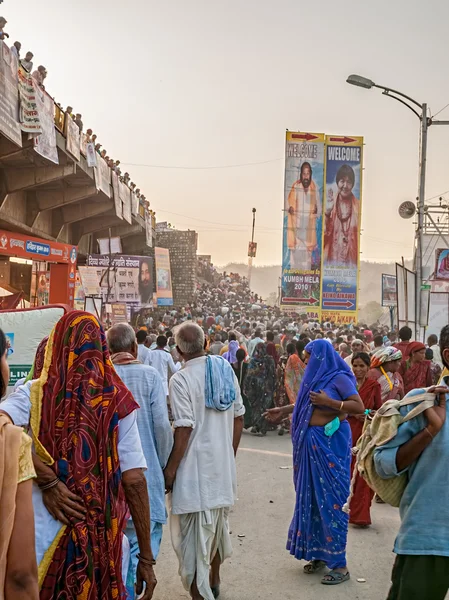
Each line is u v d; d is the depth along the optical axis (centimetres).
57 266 1778
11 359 398
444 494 288
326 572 470
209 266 6550
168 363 914
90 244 2981
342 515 453
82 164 1792
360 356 627
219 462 410
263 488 718
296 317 3525
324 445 458
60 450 231
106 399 240
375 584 450
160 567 489
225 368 426
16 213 1911
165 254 3306
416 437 291
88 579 225
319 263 3625
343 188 3638
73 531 227
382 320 5678
